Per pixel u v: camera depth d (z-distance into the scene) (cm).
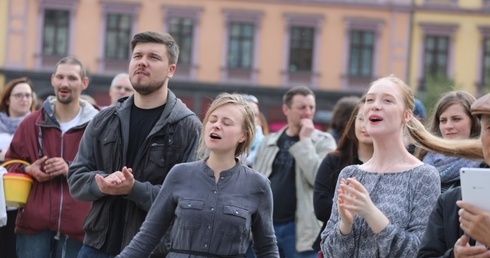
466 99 859
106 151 799
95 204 797
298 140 1127
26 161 1002
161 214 670
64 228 965
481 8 5225
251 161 1234
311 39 5194
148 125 802
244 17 5141
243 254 665
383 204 641
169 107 801
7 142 1191
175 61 814
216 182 669
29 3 5034
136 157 793
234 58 5156
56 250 980
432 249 569
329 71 5184
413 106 670
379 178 654
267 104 5144
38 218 963
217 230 653
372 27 5197
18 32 5022
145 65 790
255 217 674
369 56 5203
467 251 531
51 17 5053
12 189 960
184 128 797
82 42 5053
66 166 964
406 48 5197
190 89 5125
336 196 672
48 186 973
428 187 641
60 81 1004
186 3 5112
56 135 1001
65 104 1010
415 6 5203
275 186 1100
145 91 793
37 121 1005
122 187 748
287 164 1105
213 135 669
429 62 5234
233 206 659
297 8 5172
